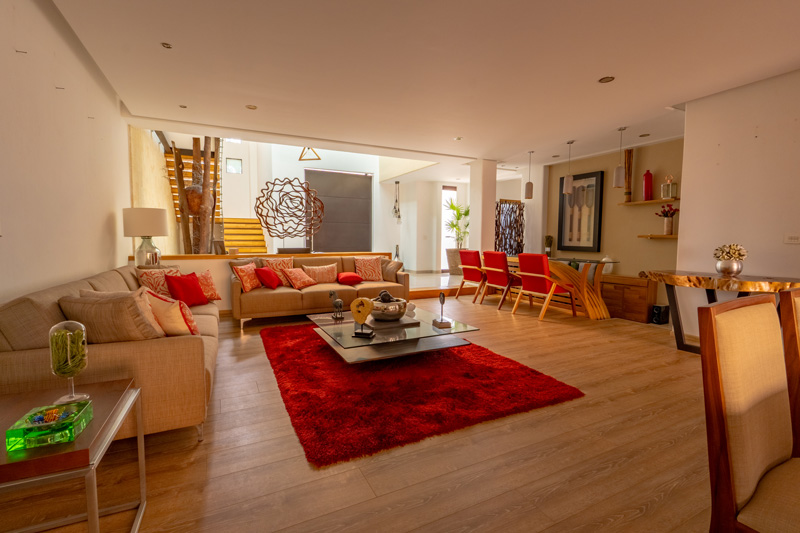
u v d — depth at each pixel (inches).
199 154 262.1
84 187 123.6
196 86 141.0
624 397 106.2
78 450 44.2
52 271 100.2
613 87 142.3
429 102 157.8
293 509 62.1
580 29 102.6
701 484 69.1
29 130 89.0
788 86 131.0
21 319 68.7
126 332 74.3
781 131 133.0
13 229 81.9
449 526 58.6
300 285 198.7
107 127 150.1
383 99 154.6
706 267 154.5
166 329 85.9
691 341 159.6
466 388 109.3
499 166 311.7
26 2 88.0
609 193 256.1
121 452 78.0
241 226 358.0
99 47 112.3
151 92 146.9
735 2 90.0
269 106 162.6
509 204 325.7
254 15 96.7
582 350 149.3
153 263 169.5
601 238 262.8
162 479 69.2
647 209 235.3
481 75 131.8
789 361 50.1
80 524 58.7
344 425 87.8
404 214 431.2
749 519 37.5
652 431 88.0
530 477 70.9
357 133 205.8
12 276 81.4
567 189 238.5
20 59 85.2
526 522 59.6
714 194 151.1
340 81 137.1
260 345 152.4
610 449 80.4
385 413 93.8
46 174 97.2
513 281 241.1
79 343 54.6
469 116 176.1
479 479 70.2
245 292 183.9
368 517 60.4
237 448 79.6
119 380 66.0
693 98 153.7
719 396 38.4
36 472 42.9
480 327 185.9
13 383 65.3
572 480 70.1
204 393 78.1
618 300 213.0
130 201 189.3
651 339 166.1
